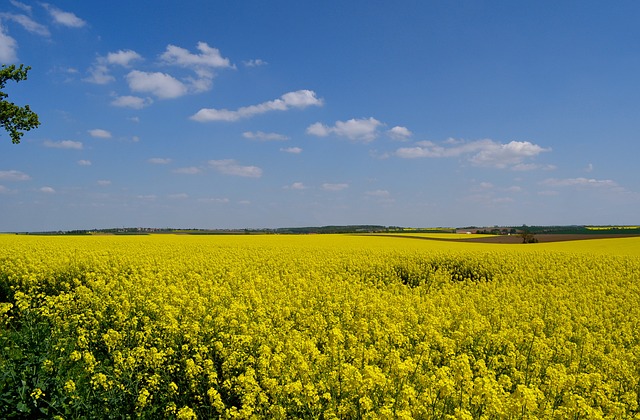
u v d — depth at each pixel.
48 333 10.23
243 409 6.68
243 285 16.06
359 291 15.69
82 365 8.59
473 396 6.96
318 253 29.02
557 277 21.64
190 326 9.85
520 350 10.27
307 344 8.73
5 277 17.30
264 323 10.77
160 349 9.27
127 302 12.44
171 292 13.49
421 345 9.16
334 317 11.69
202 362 8.50
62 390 7.24
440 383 6.84
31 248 27.62
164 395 7.81
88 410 7.07
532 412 6.91
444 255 28.20
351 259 24.98
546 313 13.65
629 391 8.57
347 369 7.38
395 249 33.94
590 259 27.69
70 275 18.06
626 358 9.83
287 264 22.84
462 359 7.77
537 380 8.40
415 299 14.59
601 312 14.39
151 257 23.58
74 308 12.39
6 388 7.16
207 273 19.42
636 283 20.73
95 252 25.02
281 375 7.80
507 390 8.27
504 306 14.18
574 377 7.98
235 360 8.40
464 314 12.34
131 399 7.68
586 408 6.77
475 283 20.66
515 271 23.72
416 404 6.69
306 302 13.94
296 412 7.04
